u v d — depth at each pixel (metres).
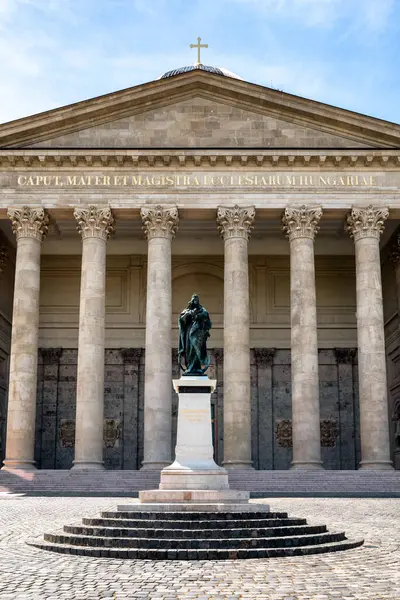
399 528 24.19
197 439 23.31
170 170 50.72
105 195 50.28
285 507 31.36
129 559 17.09
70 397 61.25
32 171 50.59
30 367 47.84
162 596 13.27
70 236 59.09
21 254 49.34
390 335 60.75
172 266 63.41
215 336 62.31
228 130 51.69
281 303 62.97
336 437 60.72
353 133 51.19
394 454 59.47
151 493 21.59
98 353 48.06
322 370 62.16
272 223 55.88
